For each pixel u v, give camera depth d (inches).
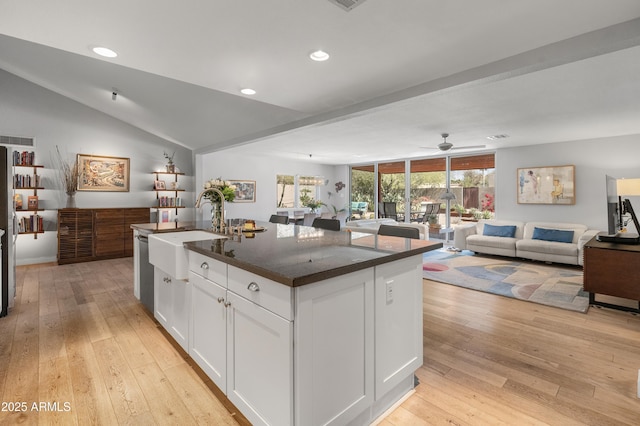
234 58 94.0
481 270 194.9
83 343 98.3
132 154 250.8
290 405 51.1
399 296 71.6
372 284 64.2
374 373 65.3
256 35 81.5
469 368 84.8
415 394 74.0
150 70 102.9
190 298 82.4
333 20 74.5
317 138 223.8
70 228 210.5
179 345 95.1
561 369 84.2
